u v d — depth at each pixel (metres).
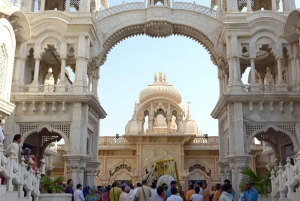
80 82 22.14
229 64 22.59
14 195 12.30
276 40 22.64
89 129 23.69
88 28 22.78
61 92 21.69
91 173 24.70
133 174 32.88
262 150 32.47
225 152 24.47
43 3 24.08
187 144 34.59
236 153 20.95
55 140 25.53
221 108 23.77
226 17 23.12
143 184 13.61
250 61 22.73
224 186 10.85
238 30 22.77
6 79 18.16
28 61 24.03
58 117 21.75
